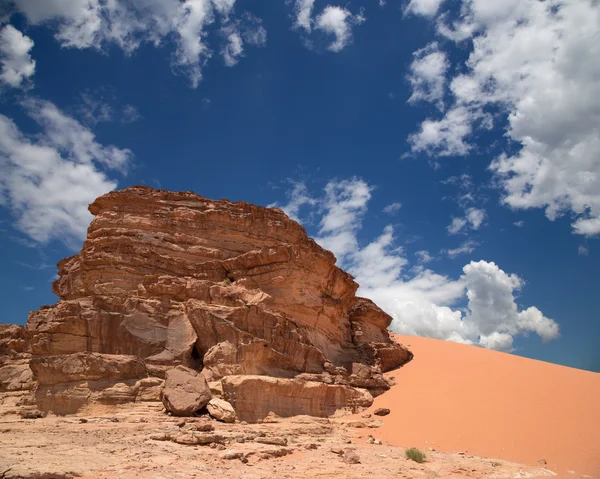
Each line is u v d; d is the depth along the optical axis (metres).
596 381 36.59
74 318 30.09
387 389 40.62
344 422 33.03
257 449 22.39
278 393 31.47
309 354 36.91
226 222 42.41
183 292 36.00
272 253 39.34
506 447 29.48
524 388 36.50
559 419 31.70
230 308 34.69
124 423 25.61
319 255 41.28
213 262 40.00
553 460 27.45
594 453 27.50
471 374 40.62
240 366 32.34
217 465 19.36
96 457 18.86
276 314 35.84
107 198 41.31
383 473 21.23
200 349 34.31
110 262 37.94
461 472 23.80
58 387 28.47
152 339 32.75
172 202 42.50
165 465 18.33
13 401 33.09
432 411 34.94
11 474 15.10
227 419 27.81
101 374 28.95
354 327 47.25
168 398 27.91
